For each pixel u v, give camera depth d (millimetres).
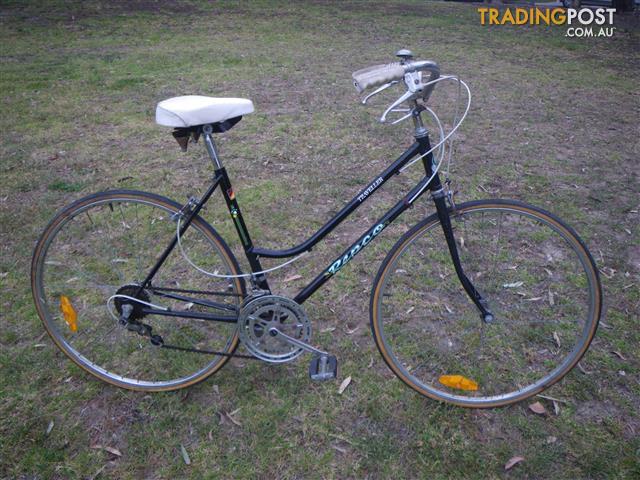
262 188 3773
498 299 2707
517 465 1937
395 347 2449
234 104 1884
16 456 1969
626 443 2002
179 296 2143
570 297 2732
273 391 2240
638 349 2418
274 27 9859
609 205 3553
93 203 2070
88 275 2873
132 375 2322
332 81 6340
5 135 4637
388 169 2002
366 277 2900
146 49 7941
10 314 2637
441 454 1979
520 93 5988
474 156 4277
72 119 5039
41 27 9305
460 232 3170
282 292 2791
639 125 5008
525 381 2285
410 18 10984
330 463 1952
